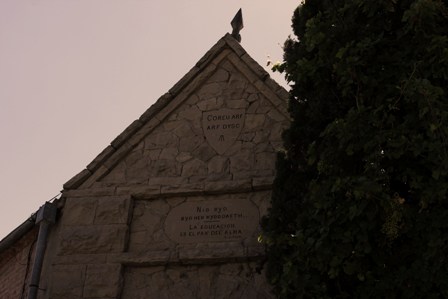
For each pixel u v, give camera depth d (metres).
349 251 7.27
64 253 11.12
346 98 8.64
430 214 7.12
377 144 7.48
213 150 11.91
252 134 11.95
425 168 7.40
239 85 12.55
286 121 11.95
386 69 8.05
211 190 11.38
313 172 9.37
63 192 11.83
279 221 9.42
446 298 6.72
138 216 11.48
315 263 7.45
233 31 13.48
